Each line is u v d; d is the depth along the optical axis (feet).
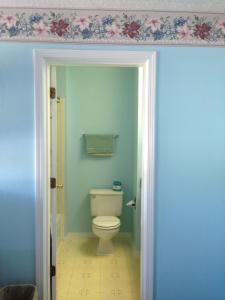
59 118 11.21
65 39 6.18
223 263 6.76
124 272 9.34
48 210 6.69
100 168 12.32
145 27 6.27
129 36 6.25
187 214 6.66
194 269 6.73
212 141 6.55
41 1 5.98
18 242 6.45
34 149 6.33
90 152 11.95
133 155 11.97
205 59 6.40
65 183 11.95
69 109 12.09
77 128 12.17
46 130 6.50
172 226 6.65
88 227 12.48
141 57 6.29
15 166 6.35
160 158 6.52
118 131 12.25
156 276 6.70
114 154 12.30
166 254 6.68
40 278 6.46
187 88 6.43
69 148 12.21
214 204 6.67
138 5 6.07
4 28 6.13
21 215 6.42
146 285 6.66
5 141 6.31
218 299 6.81
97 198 11.69
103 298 7.84
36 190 6.34
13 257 6.46
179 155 6.54
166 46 6.33
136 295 7.99
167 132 6.48
